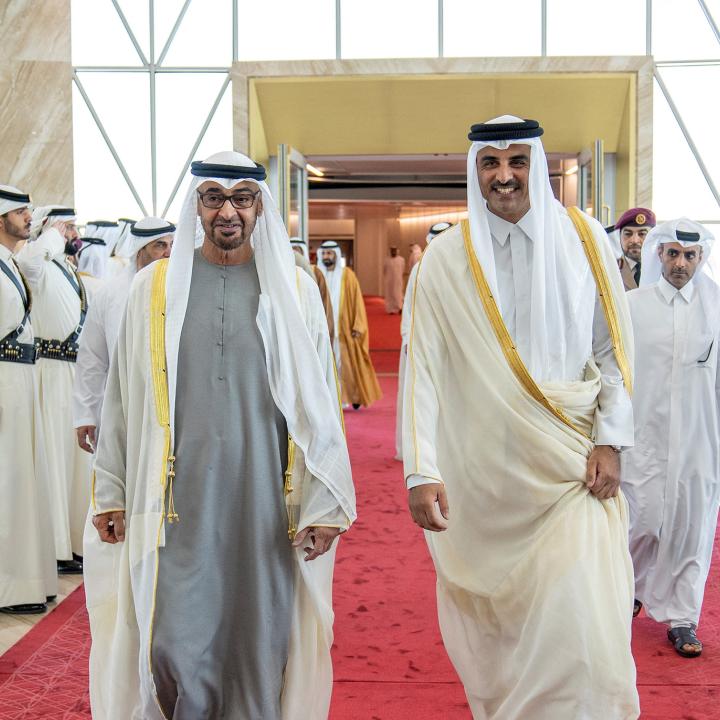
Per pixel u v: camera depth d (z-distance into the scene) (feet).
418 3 39.70
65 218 16.79
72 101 40.47
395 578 15.81
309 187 63.62
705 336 12.85
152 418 8.29
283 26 40.27
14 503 14.26
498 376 8.74
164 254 13.30
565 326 8.92
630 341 9.02
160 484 8.18
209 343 8.44
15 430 14.32
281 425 8.53
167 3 40.50
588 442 8.75
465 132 40.81
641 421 12.96
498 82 39.42
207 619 8.22
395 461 25.98
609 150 40.60
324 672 8.65
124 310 8.67
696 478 12.76
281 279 8.55
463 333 8.87
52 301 16.07
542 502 8.59
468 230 9.04
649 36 39.45
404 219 90.79
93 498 8.72
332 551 8.75
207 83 40.68
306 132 41.19
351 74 39.52
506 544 8.80
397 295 80.33
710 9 39.34
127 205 40.96
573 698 8.00
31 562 14.30
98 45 40.57
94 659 8.67
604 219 37.11
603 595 8.22
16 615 14.21
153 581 8.09
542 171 8.80
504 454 8.71
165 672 8.12
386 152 41.42
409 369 8.99
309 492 8.47
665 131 39.91
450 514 9.07
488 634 8.95
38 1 39.65
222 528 8.31
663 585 12.88
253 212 8.55
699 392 12.85
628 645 8.14
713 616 13.91
